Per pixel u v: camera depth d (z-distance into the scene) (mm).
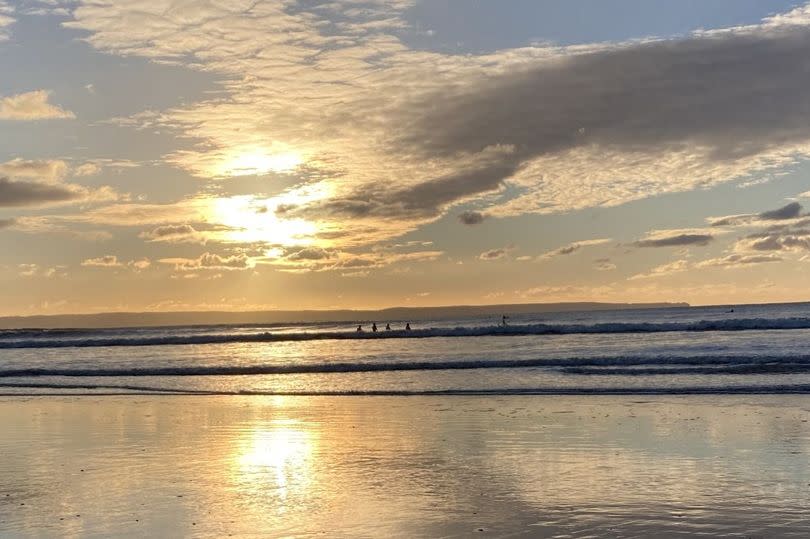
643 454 12734
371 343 51781
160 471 12078
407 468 12062
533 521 8859
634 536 8242
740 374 24156
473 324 103438
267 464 12547
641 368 26734
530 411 18266
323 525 8781
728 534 8273
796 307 123312
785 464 11750
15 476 11906
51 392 25375
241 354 44219
